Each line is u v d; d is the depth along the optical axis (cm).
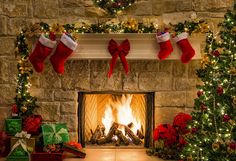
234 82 306
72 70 371
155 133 356
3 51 365
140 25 349
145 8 366
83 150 364
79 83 372
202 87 328
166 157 346
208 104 315
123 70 372
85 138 396
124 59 349
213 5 364
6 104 370
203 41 362
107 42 353
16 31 363
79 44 353
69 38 338
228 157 288
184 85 372
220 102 308
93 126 400
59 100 373
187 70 372
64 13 365
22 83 361
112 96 397
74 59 366
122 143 392
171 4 364
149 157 354
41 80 371
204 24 347
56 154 333
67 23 366
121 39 351
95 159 346
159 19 366
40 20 365
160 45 348
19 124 350
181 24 350
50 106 373
